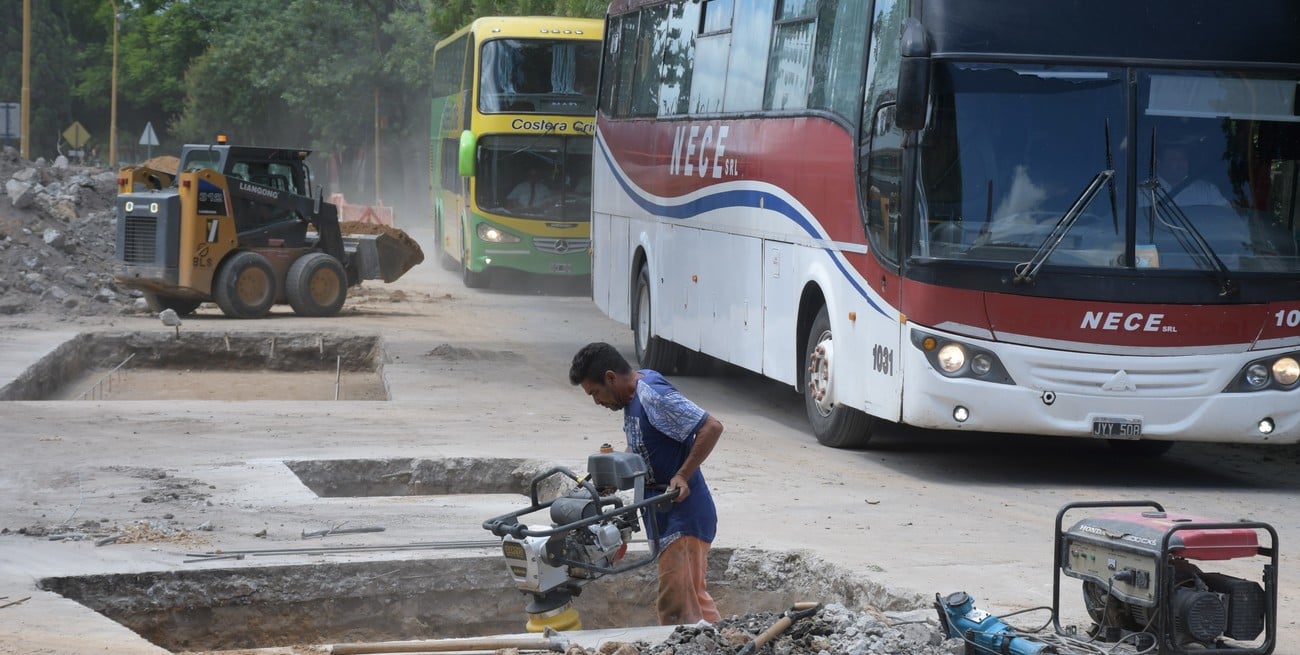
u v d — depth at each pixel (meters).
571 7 64.00
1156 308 19.72
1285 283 19.92
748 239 26.72
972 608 11.34
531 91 54.75
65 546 15.77
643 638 11.95
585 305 51.75
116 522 17.05
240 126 136.25
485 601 15.75
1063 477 21.66
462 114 58.25
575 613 12.47
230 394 34.38
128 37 174.50
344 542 16.38
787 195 24.77
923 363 19.98
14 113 71.12
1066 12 20.12
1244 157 20.08
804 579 15.51
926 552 15.84
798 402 30.09
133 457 21.48
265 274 43.59
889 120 21.00
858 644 11.09
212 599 14.82
